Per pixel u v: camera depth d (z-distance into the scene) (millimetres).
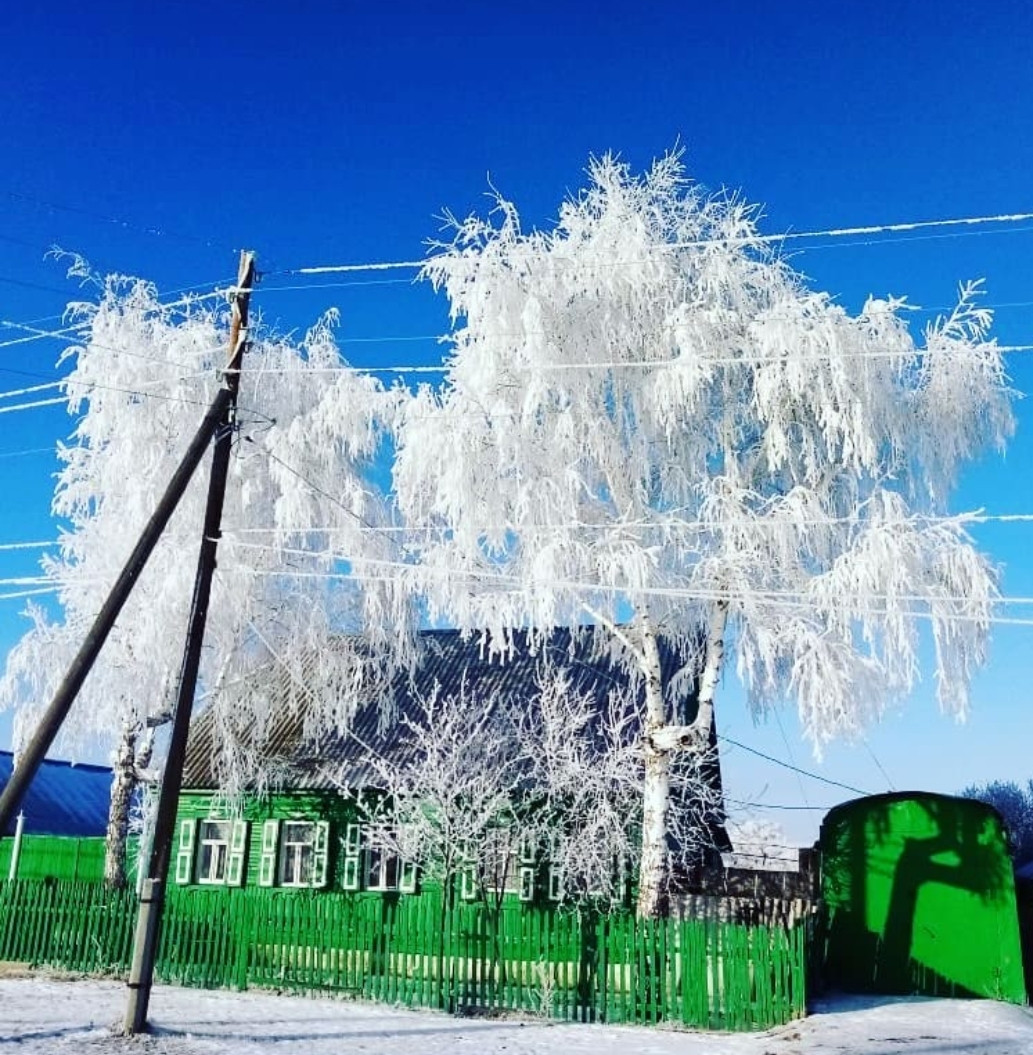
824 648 16859
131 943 18891
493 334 18328
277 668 23812
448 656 27953
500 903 19797
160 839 13594
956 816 19750
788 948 15828
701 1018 15742
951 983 18984
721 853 27922
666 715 22453
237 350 14906
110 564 21922
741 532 17828
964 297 19031
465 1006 16734
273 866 23906
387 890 22875
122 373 22422
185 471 13586
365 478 24016
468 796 19938
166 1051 12156
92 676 21641
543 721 22453
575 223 19438
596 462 19047
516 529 17594
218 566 21188
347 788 22656
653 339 18922
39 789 36906
